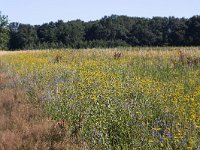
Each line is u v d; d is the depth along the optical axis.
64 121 8.35
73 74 14.26
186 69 17.05
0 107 11.08
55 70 16.25
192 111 7.70
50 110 9.66
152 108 8.60
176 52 25.03
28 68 19.08
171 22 98.12
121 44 92.81
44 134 7.83
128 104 8.56
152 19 104.12
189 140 6.25
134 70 16.92
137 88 10.30
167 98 9.26
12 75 18.09
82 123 7.88
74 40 105.56
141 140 6.74
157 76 15.29
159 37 97.81
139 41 101.12
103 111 8.09
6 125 8.92
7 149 7.32
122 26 105.44
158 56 23.81
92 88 10.40
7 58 31.02
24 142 7.51
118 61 20.88
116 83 11.16
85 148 6.67
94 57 26.36
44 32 109.69
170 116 7.94
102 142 6.94
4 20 108.56
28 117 9.42
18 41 111.88
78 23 111.12
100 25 108.88
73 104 9.13
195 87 12.01
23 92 12.80
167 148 6.12
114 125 7.55
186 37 90.00
